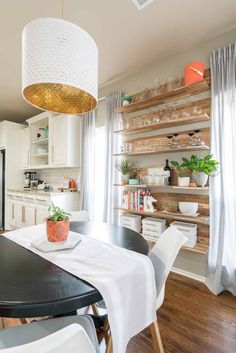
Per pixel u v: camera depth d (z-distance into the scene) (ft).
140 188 9.22
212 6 5.88
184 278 7.66
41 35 3.55
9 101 12.92
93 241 4.40
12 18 6.31
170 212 7.83
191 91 7.48
